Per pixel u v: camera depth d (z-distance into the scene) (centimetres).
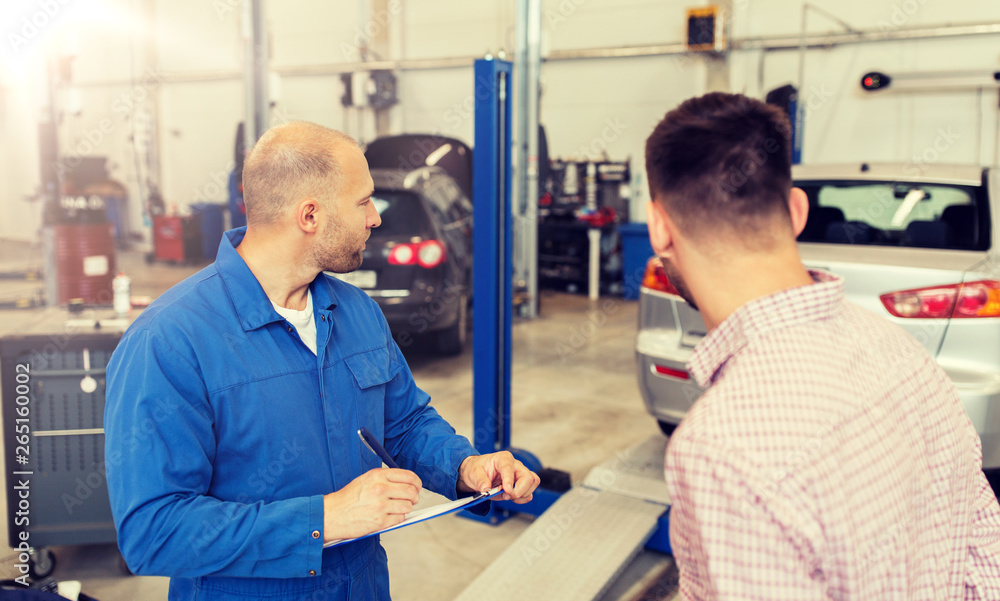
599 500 268
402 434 136
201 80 1183
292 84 1119
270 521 99
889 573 62
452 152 837
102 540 243
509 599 208
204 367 104
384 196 495
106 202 1224
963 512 73
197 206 1037
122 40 1226
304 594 110
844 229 309
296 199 110
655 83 877
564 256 892
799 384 62
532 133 695
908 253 271
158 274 954
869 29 763
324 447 115
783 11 804
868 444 62
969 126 731
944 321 249
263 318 110
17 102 1285
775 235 69
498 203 283
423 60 1010
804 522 57
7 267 971
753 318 67
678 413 289
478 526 288
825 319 69
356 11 1050
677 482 63
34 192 1277
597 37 905
